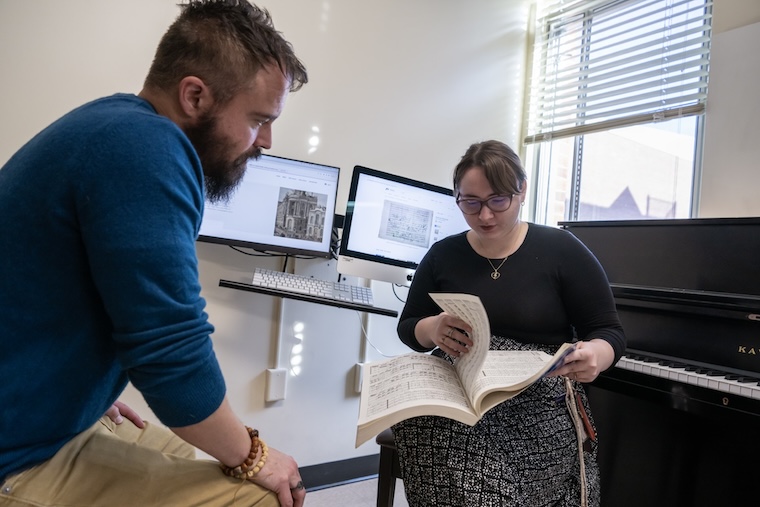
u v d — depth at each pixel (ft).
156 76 2.45
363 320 6.43
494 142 3.75
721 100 5.22
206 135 2.49
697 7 6.06
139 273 1.87
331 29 6.07
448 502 2.91
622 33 6.89
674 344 4.31
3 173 2.09
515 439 3.06
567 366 2.90
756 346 3.77
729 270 4.17
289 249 5.40
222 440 2.15
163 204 1.98
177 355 1.94
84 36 4.79
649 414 4.68
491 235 3.67
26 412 2.00
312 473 6.11
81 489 2.16
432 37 6.95
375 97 6.46
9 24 4.49
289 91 2.72
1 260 1.92
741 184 5.02
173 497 2.20
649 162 6.60
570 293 3.61
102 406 2.40
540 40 7.93
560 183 7.91
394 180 5.75
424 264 4.25
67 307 2.00
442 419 3.12
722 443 4.15
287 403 5.94
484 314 2.70
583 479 3.11
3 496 1.99
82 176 1.91
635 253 4.87
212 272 5.48
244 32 2.42
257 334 5.73
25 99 4.58
